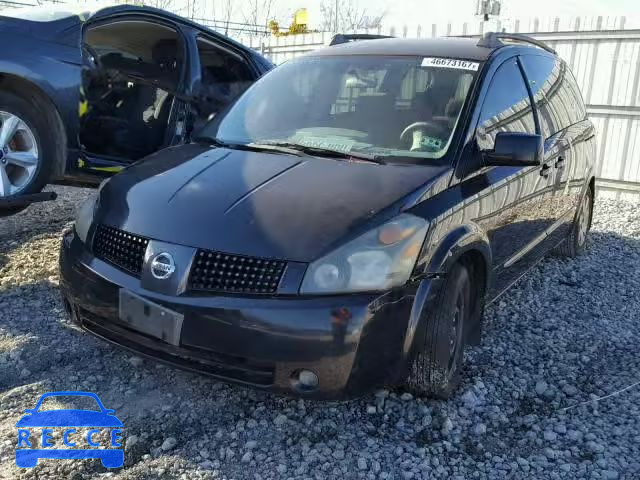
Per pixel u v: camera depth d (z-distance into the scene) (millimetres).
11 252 4855
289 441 2781
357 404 3104
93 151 5176
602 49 9477
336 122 3695
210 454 2664
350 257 2639
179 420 2881
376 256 2670
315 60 4230
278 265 2621
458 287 3082
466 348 3852
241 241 2682
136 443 2686
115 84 5195
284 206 2828
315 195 2900
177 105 5422
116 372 3262
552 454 2805
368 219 2756
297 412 3008
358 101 3775
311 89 3984
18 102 4535
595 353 3926
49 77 4613
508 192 3645
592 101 9695
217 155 3461
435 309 2895
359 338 2586
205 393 3119
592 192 6047
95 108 5066
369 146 3445
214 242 2699
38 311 3900
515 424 3076
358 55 4125
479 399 3240
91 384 3125
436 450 2795
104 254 3000
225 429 2844
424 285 2799
